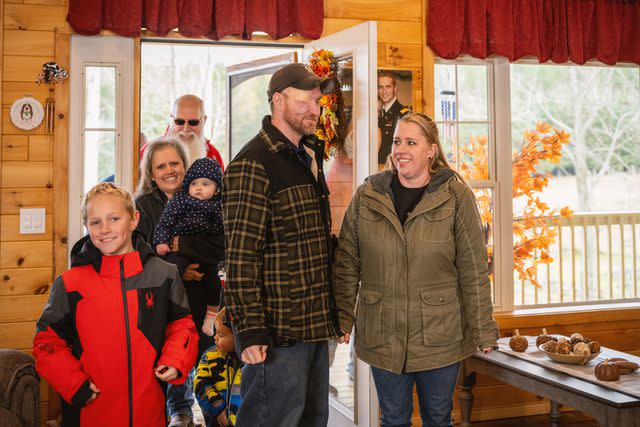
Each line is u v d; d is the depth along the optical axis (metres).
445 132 3.91
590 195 7.93
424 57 3.70
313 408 2.13
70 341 2.08
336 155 3.38
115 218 2.08
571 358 2.80
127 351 2.03
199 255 2.97
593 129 7.97
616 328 3.97
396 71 3.62
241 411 2.04
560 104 7.97
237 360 2.51
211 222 3.03
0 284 3.28
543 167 7.93
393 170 2.44
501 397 3.79
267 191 1.94
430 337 2.23
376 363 2.29
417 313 2.25
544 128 4.49
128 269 2.10
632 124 7.95
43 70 3.30
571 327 3.89
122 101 3.42
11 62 3.30
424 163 2.34
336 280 2.42
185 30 3.38
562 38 3.84
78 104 3.37
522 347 3.09
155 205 3.17
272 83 2.06
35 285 3.31
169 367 2.03
